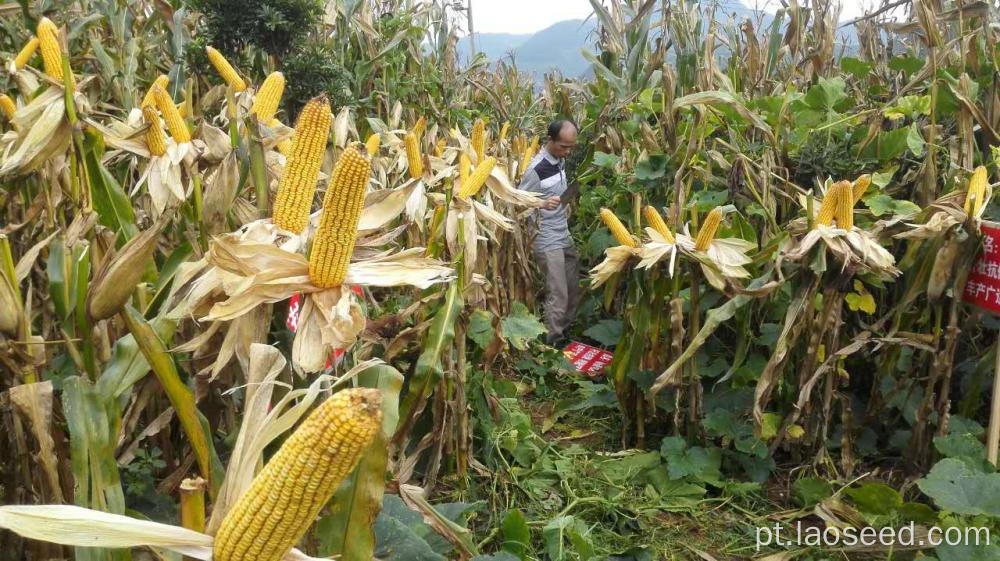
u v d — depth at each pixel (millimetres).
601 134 7602
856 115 5074
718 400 4520
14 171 2717
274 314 2598
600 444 4645
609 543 3535
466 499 3809
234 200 2879
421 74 8516
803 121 5238
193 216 2980
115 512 1792
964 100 4438
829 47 7641
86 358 2293
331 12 7668
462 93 11281
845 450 4051
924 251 3824
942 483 3176
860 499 3596
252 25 5578
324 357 2125
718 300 4789
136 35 6629
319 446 1188
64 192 3438
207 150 3123
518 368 5625
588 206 7223
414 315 4141
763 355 4812
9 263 2113
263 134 3148
